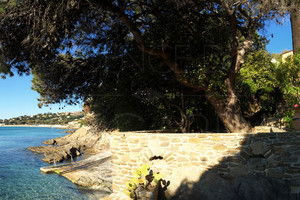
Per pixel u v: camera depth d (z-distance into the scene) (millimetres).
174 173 7906
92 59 11875
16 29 8938
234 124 10445
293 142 7062
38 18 8125
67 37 9727
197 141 7812
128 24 10109
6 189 12906
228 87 10477
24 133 85812
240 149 7367
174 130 14031
